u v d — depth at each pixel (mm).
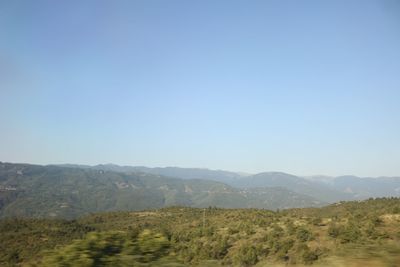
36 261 7484
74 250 7164
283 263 11648
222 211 103062
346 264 8000
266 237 41500
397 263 7637
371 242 9102
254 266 12672
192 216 100812
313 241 23141
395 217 27562
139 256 7410
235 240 44344
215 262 9273
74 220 106500
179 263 7605
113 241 7570
